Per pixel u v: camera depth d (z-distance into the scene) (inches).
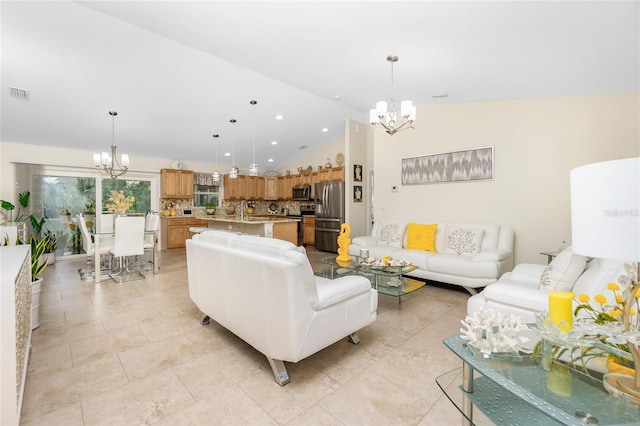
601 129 134.1
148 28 112.3
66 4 106.9
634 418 35.6
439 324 105.8
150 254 252.7
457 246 158.4
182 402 63.2
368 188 274.5
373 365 78.2
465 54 105.0
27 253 80.7
